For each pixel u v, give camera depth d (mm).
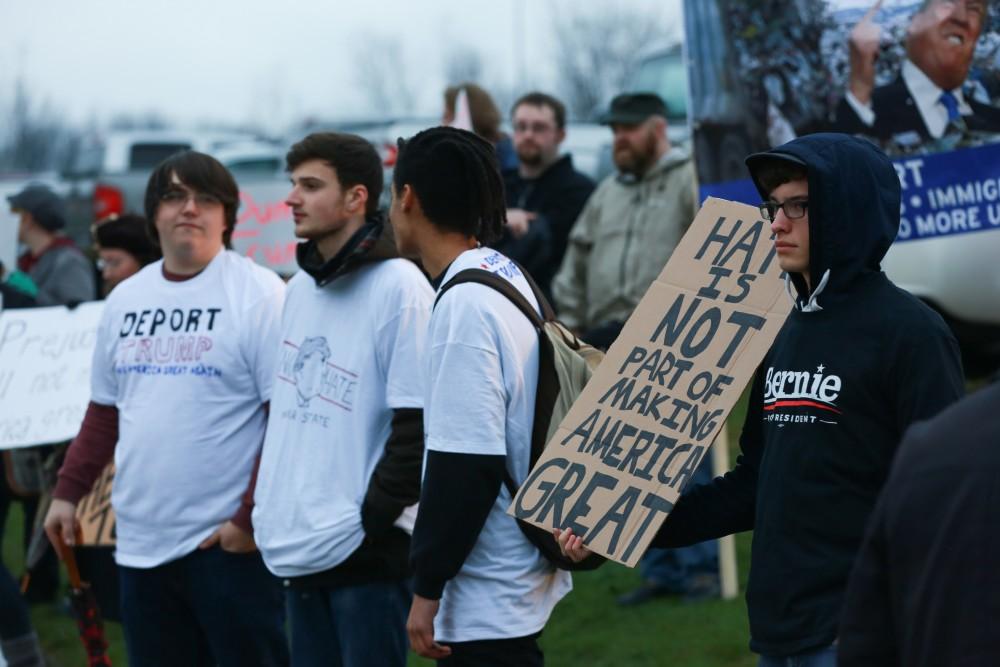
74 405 7379
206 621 5570
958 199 6074
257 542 5055
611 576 8711
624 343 4152
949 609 2400
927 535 2451
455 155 4426
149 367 5621
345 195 5008
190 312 5617
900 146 6156
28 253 10781
